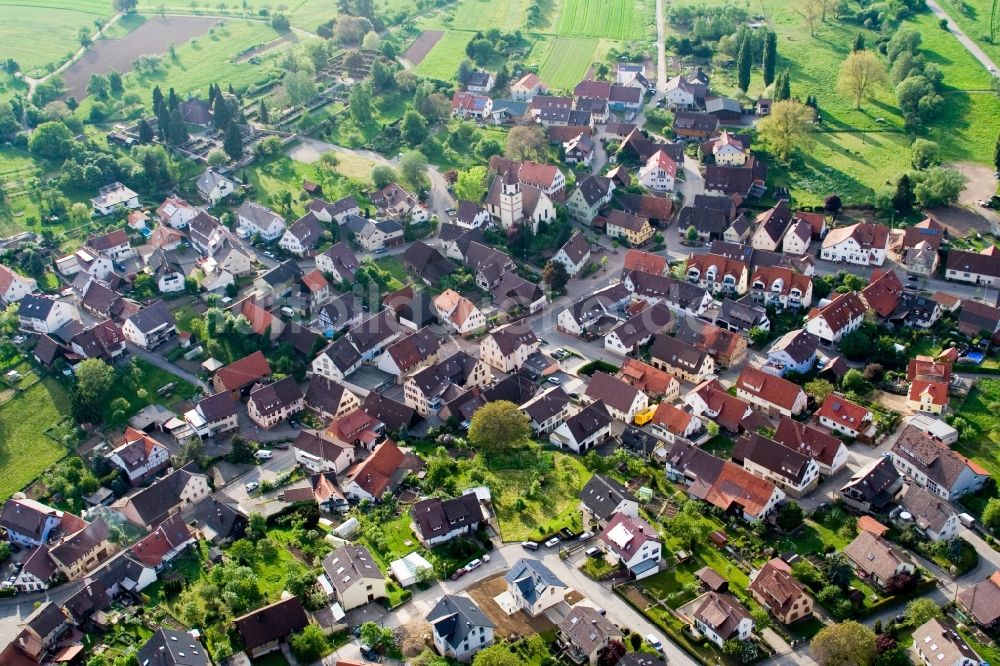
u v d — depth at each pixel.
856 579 177.62
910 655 162.25
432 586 177.50
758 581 172.88
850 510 196.38
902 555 181.38
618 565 180.25
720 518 192.75
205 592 174.12
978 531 189.88
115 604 180.38
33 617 173.88
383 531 190.88
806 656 163.12
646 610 170.75
